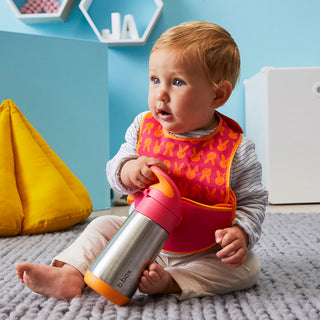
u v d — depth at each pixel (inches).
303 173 74.4
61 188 56.6
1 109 60.5
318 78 73.4
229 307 28.8
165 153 32.5
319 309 28.2
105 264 27.6
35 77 67.3
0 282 34.8
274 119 73.8
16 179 57.2
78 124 71.3
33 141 59.6
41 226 54.2
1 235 53.2
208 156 31.9
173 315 26.9
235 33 89.4
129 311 27.8
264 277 35.8
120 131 89.4
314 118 73.9
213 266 30.9
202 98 29.8
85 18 88.0
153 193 28.7
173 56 28.9
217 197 31.3
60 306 28.5
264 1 89.0
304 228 53.8
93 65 72.5
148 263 28.1
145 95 89.2
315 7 89.0
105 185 73.8
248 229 30.2
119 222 33.3
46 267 29.5
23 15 84.8
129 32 86.0
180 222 30.2
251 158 32.4
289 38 89.4
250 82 84.7
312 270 37.4
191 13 88.6
